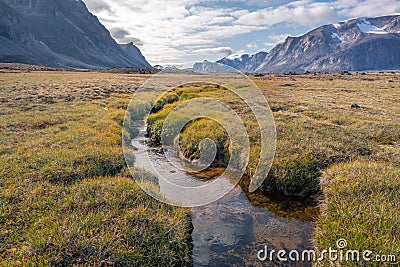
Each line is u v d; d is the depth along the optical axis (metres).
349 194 7.77
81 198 7.14
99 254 5.31
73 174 8.71
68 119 16.52
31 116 16.92
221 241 6.78
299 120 15.97
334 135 13.00
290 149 11.09
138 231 6.08
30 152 10.12
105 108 20.75
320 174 9.55
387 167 9.13
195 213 7.90
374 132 13.75
